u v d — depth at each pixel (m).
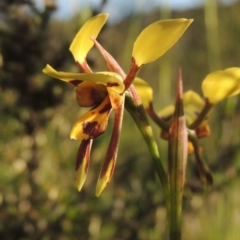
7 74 0.31
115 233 0.32
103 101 0.21
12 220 0.30
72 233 0.30
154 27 0.20
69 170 0.33
